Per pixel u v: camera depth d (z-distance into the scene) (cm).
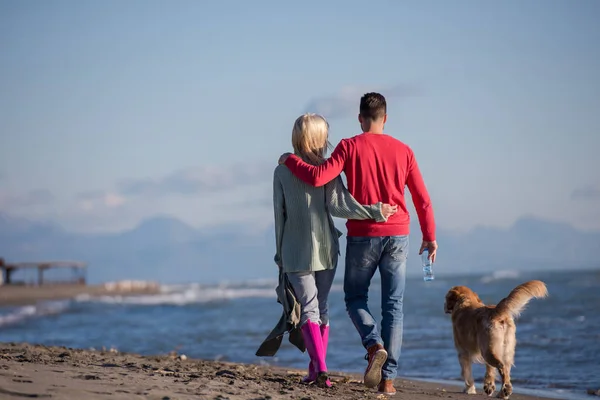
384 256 1257
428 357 2545
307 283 1249
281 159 1258
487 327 1398
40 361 1373
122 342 3569
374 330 1238
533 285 1398
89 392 913
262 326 4788
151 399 917
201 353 2894
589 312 5019
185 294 17025
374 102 1264
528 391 1712
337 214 1228
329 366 2353
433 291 12862
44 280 17138
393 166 1243
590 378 1966
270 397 1038
